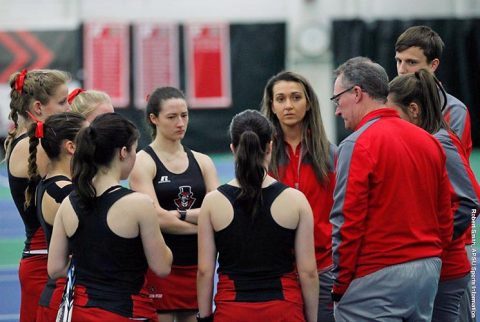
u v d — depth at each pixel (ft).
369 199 27.76
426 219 28.17
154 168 34.45
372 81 28.66
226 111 138.82
